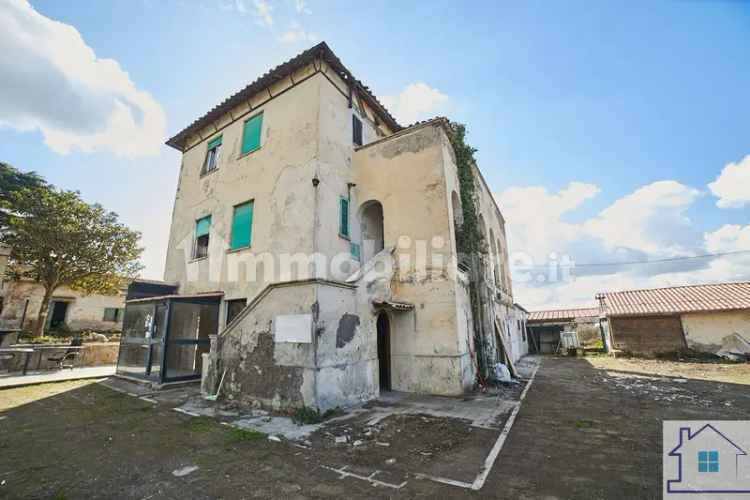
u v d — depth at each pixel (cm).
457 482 383
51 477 403
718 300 1834
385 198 1075
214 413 677
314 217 950
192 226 1363
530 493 357
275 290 745
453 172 1136
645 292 2238
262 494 360
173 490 371
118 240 1930
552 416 657
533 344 2758
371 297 871
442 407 723
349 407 714
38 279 1783
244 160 1223
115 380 1036
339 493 361
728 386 973
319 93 1059
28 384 965
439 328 891
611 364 1628
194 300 1057
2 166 2212
